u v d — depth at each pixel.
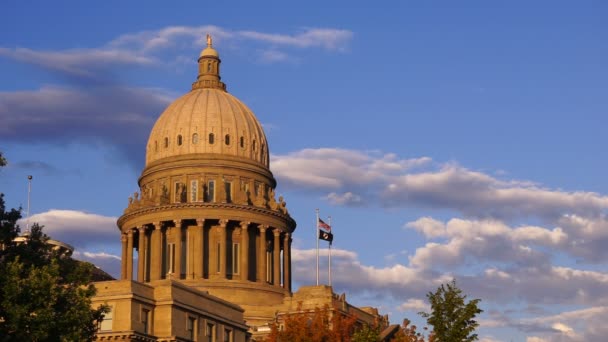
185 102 185.25
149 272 174.75
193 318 132.88
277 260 177.25
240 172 179.25
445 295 105.44
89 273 105.50
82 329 98.81
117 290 126.12
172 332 128.25
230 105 185.62
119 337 123.25
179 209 173.38
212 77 190.88
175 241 173.12
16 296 93.88
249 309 161.12
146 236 176.50
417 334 134.62
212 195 177.00
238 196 177.00
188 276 171.25
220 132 181.50
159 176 179.62
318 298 154.25
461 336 103.31
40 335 93.69
